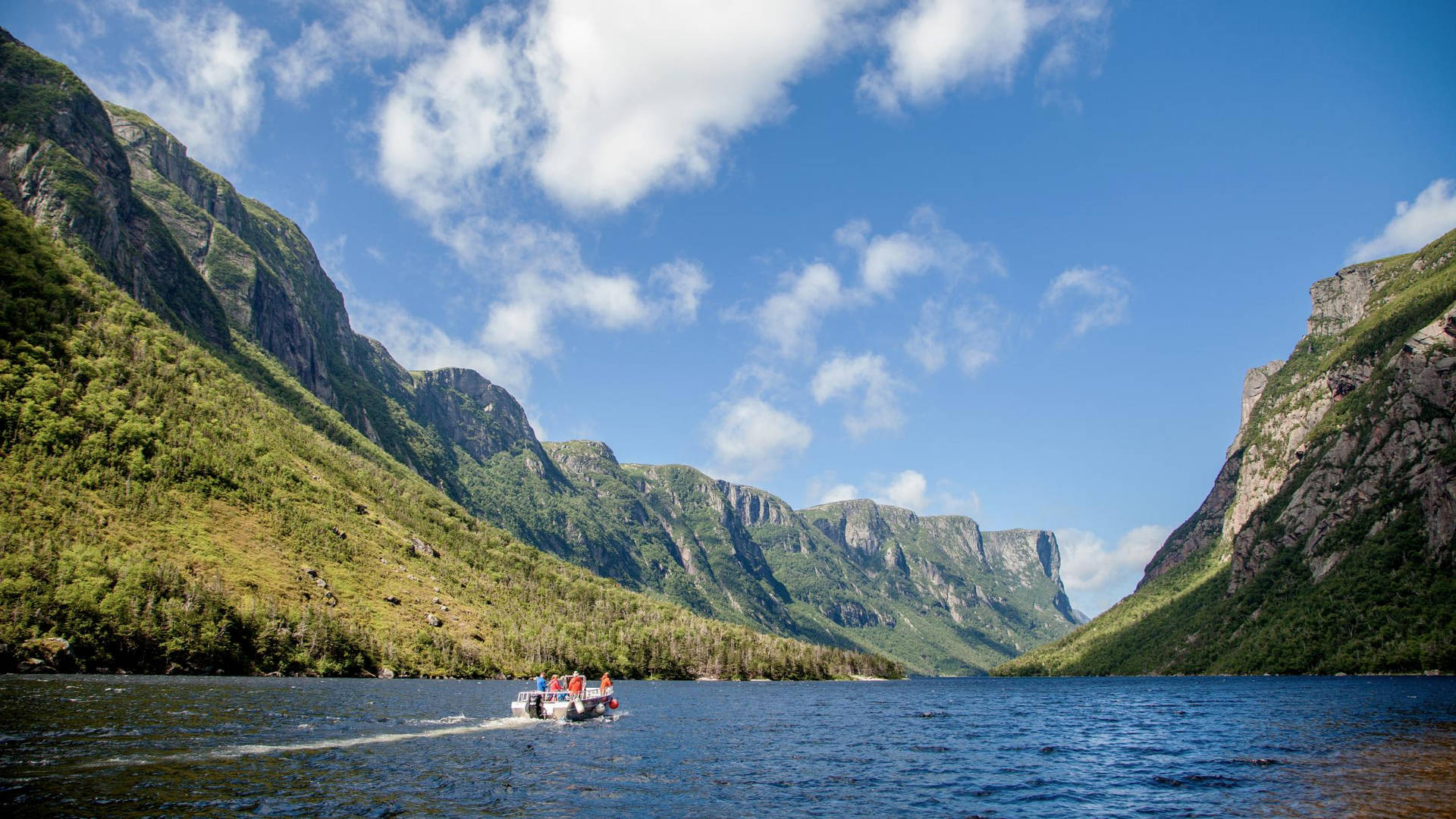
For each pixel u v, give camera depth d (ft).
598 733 295.69
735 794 184.75
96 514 610.65
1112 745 290.35
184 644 501.15
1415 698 483.51
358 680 549.54
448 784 178.09
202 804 145.48
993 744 295.07
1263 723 353.92
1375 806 166.20
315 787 165.48
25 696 296.92
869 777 214.69
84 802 142.10
